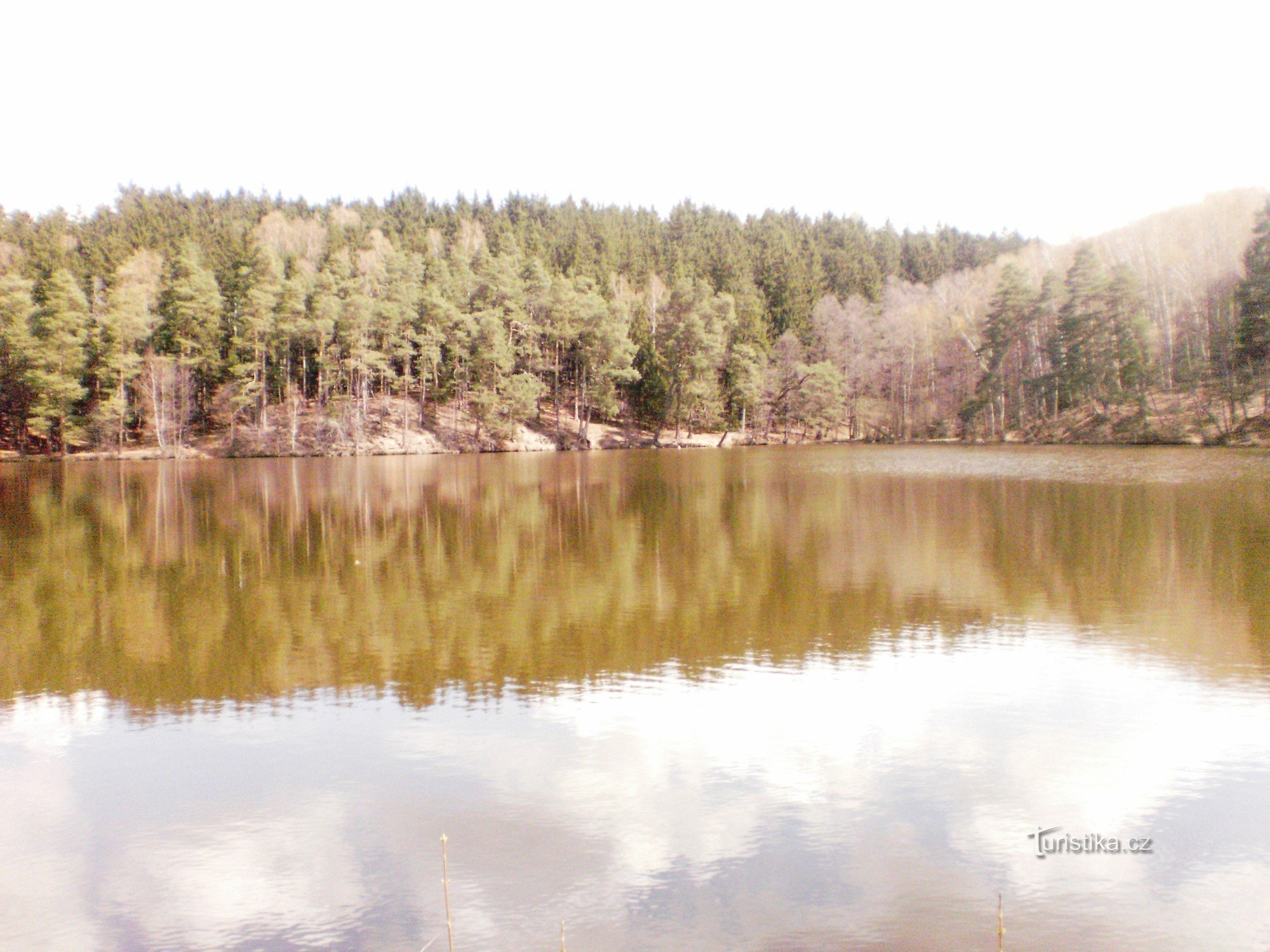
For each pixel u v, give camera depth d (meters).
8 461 77.75
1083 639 18.03
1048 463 61.91
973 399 99.19
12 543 31.72
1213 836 10.20
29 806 11.43
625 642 18.28
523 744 13.01
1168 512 35.22
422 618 20.47
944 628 19.05
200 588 24.03
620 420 110.31
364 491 48.91
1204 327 86.19
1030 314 95.50
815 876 9.45
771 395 108.38
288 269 101.25
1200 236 90.69
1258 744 12.66
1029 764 12.15
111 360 79.44
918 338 109.31
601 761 12.39
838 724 13.62
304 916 8.93
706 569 25.66
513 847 10.13
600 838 10.30
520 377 92.06
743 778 11.80
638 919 8.71
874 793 11.35
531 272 106.50
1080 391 89.31
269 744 13.23
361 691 15.55
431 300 91.62
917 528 32.66
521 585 23.80
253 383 83.94
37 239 112.94
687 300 103.56
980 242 163.62
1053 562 25.72
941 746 12.78
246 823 10.86
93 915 9.05
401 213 157.88
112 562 27.94
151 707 14.97
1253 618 19.38
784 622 19.67
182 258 88.56
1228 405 78.88
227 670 16.86
